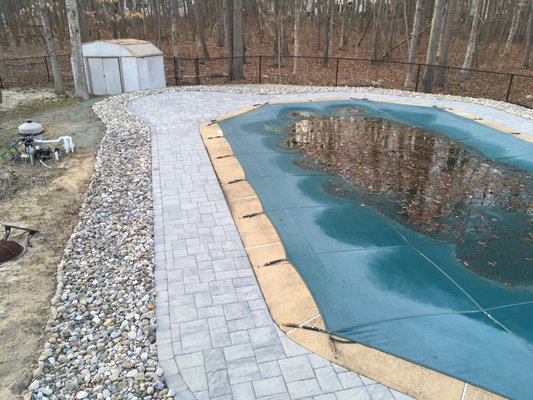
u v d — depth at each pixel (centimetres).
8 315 455
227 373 384
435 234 618
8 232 589
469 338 425
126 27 2962
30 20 2792
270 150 938
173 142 983
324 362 396
